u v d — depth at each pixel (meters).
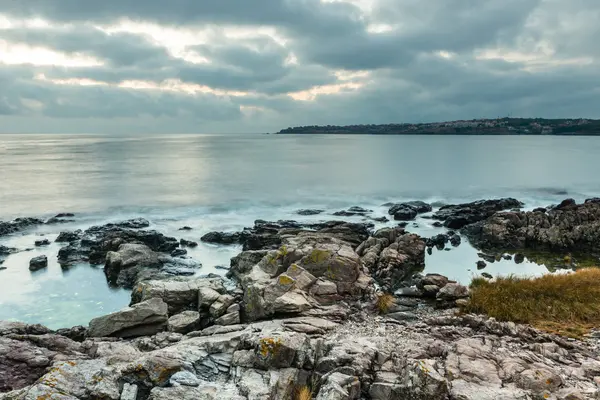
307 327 17.11
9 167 104.19
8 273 30.77
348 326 17.95
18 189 70.00
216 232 40.78
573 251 37.00
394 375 12.64
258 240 36.75
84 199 62.16
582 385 12.27
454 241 39.97
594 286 20.80
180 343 15.44
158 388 10.88
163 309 19.62
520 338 15.98
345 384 11.67
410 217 50.16
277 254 24.08
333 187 75.31
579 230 38.09
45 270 31.50
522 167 105.31
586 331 16.94
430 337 16.22
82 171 96.81
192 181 81.88
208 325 20.16
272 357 12.52
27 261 33.59
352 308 20.31
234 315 19.77
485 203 54.47
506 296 20.09
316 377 12.49
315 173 95.88
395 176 89.81
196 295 22.14
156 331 19.02
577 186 74.50
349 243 34.31
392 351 14.19
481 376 12.34
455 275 30.73
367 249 32.50
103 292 27.56
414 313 20.06
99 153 164.25
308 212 53.62
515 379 12.24
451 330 16.84
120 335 18.62
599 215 42.78
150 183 78.81
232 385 11.43
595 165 108.75
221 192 69.62
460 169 102.38
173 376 11.44
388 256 30.58
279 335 13.55
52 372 11.38
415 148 198.00
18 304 25.55
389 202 61.25
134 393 10.91
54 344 14.86
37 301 26.03
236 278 28.64
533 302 19.53
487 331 16.88
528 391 11.45
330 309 19.69
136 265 30.36
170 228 45.88
